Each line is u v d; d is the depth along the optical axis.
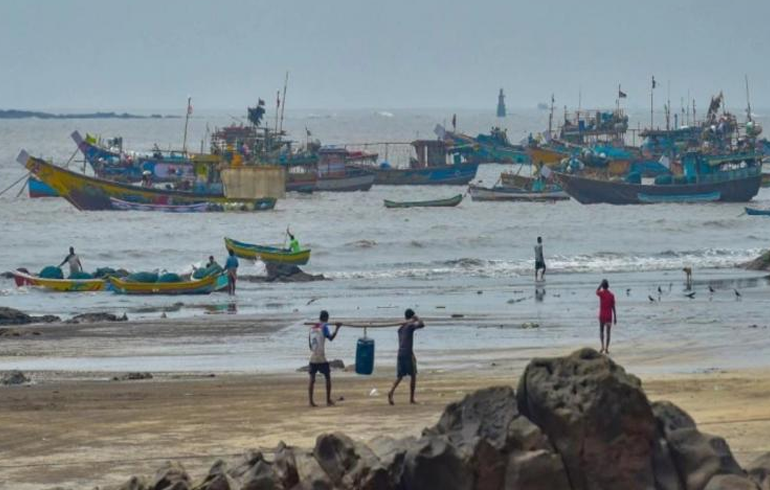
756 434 58.84
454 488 42.72
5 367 94.50
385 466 44.00
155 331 117.06
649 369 85.44
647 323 115.38
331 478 44.28
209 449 59.75
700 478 43.19
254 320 126.06
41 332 116.50
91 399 76.12
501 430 43.47
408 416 67.56
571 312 127.12
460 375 84.38
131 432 64.25
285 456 44.88
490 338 106.56
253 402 73.88
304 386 80.50
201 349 104.50
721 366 86.94
